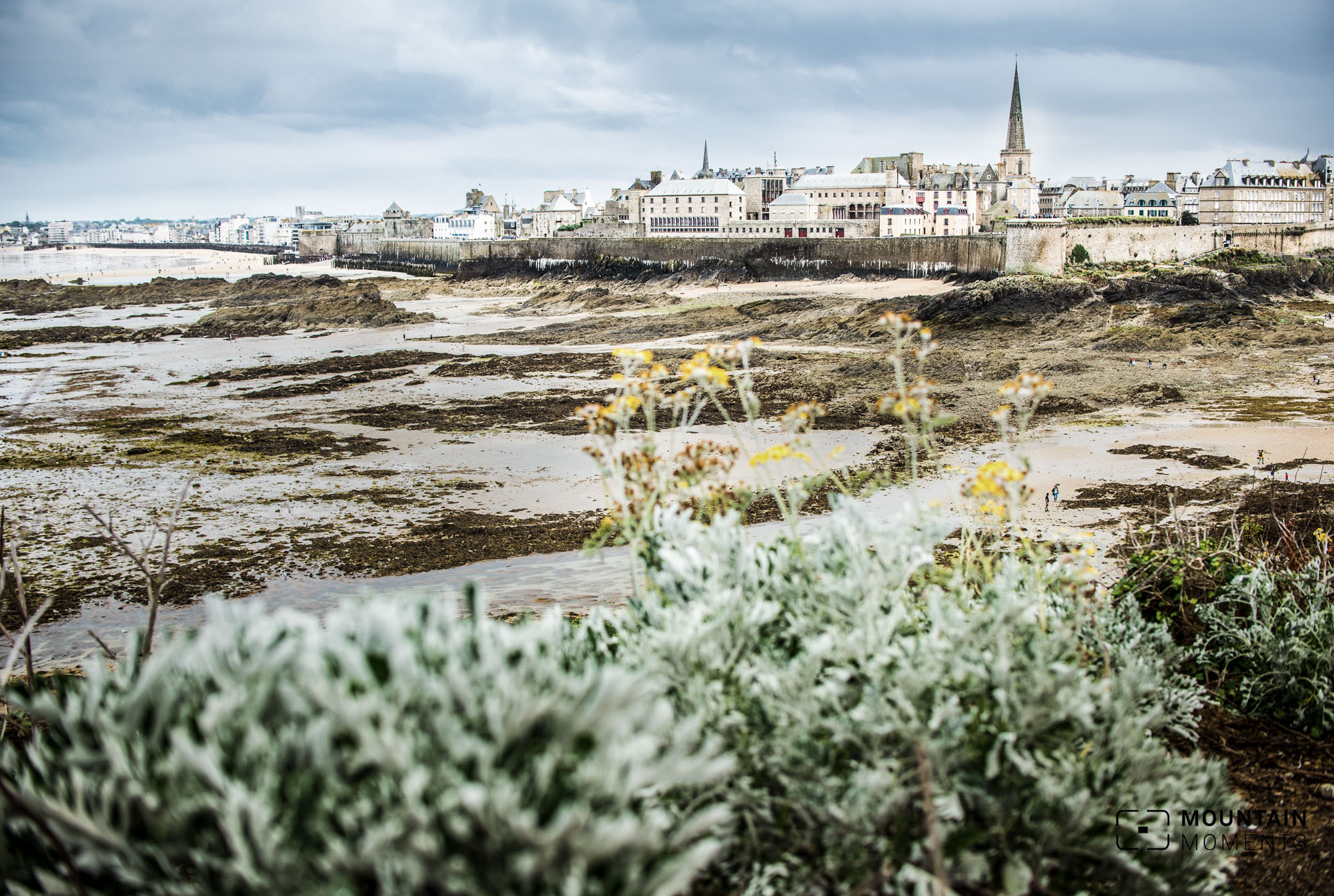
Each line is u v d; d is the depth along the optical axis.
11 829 3.19
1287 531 9.06
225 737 2.88
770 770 3.85
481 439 33.75
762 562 4.77
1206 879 4.04
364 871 2.64
